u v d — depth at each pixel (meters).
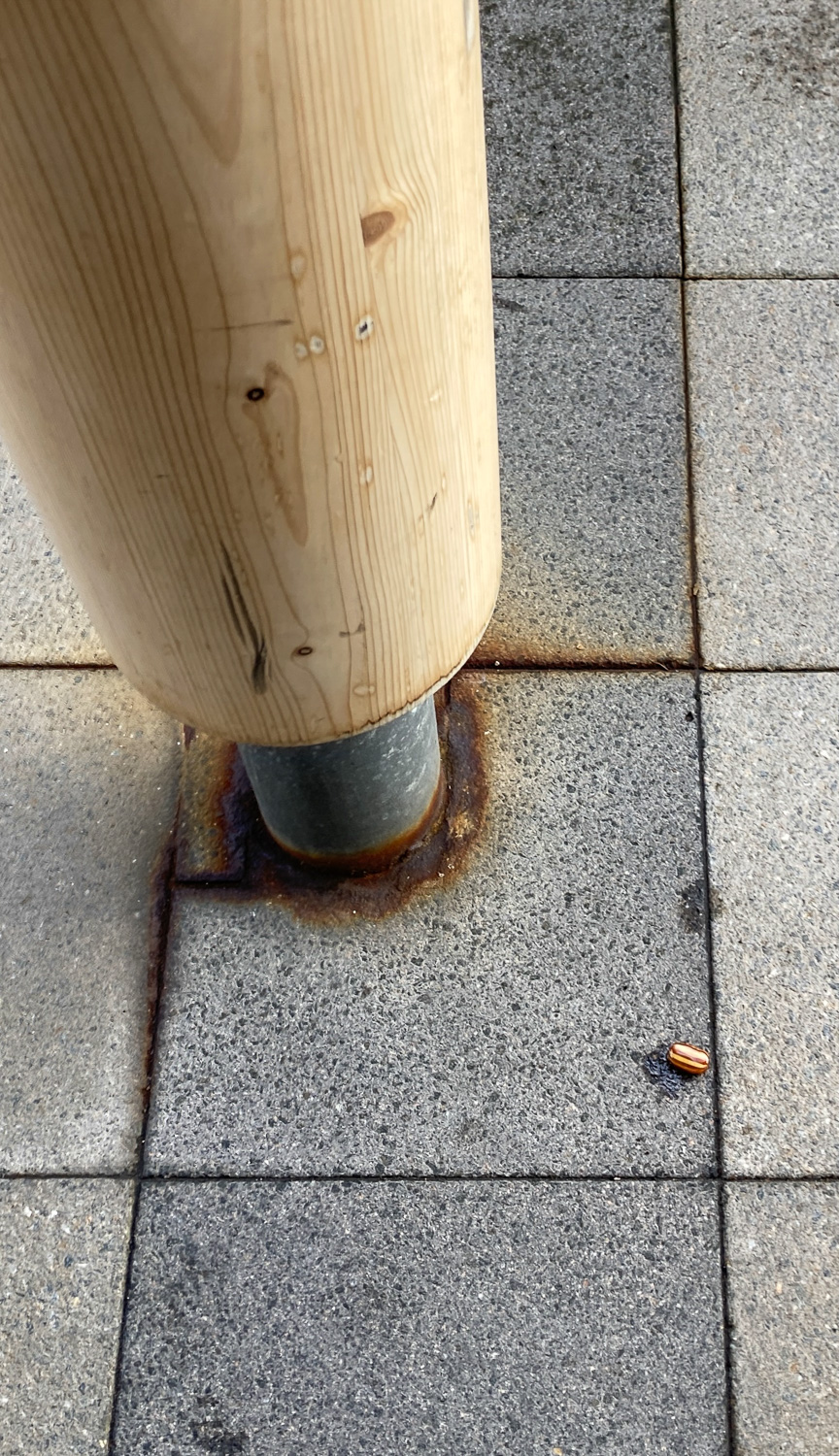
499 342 3.25
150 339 1.17
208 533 1.41
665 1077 2.39
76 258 1.10
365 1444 2.09
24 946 2.55
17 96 0.98
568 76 3.65
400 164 1.16
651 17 3.74
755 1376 2.13
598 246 3.40
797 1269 2.22
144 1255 2.25
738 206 3.45
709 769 2.71
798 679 2.81
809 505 3.03
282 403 1.25
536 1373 2.14
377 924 2.55
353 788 2.27
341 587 1.53
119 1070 2.42
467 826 2.65
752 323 3.27
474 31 1.22
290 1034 2.45
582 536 3.00
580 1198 2.28
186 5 0.93
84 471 1.38
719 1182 2.30
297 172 1.07
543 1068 2.40
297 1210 2.28
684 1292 2.20
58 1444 2.10
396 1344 2.16
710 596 2.92
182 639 1.62
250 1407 2.12
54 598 2.97
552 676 2.83
